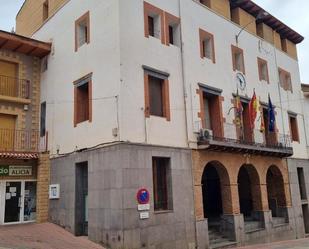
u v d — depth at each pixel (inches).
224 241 676.7
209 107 745.6
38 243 522.0
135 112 567.8
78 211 616.1
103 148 566.9
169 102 628.7
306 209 968.9
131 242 513.0
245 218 816.9
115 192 529.7
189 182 625.6
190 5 721.6
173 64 655.1
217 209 851.4
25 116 735.1
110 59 583.2
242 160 755.4
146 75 599.2
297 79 1077.8
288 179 912.3
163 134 603.5
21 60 751.7
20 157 676.7
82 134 623.5
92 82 617.3
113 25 586.6
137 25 606.2
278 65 992.2
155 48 627.5
